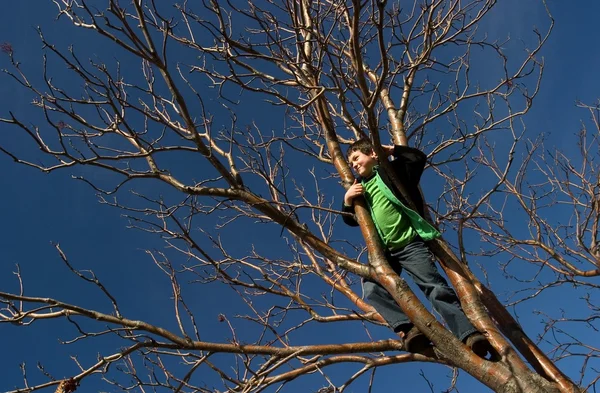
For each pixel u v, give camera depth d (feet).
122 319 12.03
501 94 16.37
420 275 11.79
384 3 10.11
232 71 12.93
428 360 14.52
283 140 16.22
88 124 12.26
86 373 11.84
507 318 12.35
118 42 11.53
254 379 14.57
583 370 15.92
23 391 11.90
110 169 12.04
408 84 16.79
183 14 13.47
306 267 19.15
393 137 16.40
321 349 14.56
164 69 11.95
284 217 13.20
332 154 14.85
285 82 13.58
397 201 12.39
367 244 12.22
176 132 12.47
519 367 9.89
